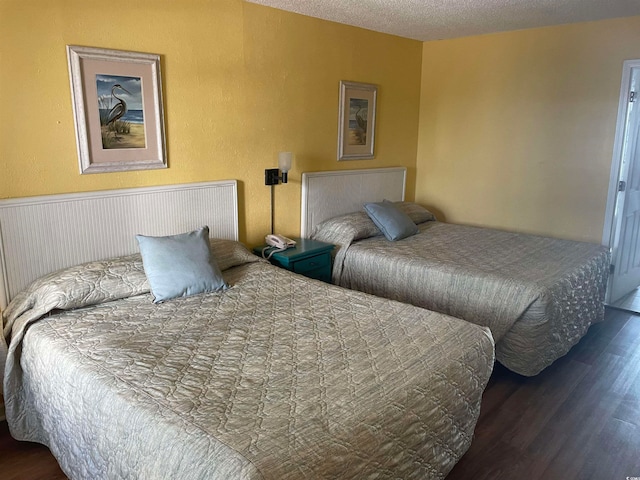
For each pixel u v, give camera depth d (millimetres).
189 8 3088
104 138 2807
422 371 1888
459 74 4836
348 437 1500
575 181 4305
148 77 2945
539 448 2379
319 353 2012
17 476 2139
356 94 4375
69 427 1908
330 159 4281
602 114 4078
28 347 2207
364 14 3801
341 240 3914
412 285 3402
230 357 1969
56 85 2588
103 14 2713
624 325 3873
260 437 1442
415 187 5328
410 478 1729
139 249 2939
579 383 2990
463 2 3445
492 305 3008
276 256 3541
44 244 2619
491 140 4738
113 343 2066
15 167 2506
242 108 3500
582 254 3617
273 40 3609
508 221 4766
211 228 3414
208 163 3361
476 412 2141
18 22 2420
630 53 3877
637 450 2369
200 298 2629
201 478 1348
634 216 4320
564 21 4027
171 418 1541
